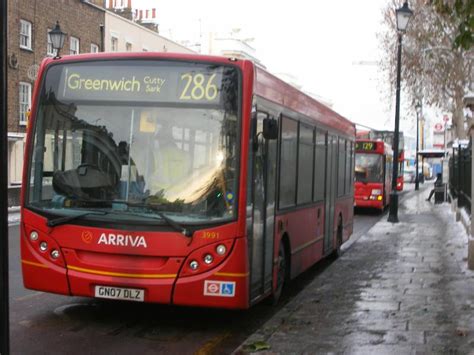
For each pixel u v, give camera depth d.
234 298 7.07
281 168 8.95
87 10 39.12
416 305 9.18
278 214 8.80
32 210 7.52
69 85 7.61
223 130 7.23
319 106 11.68
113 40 42.44
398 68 25.25
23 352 6.66
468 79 33.41
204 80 7.33
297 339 7.21
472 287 10.64
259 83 7.77
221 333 7.81
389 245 17.20
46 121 7.64
